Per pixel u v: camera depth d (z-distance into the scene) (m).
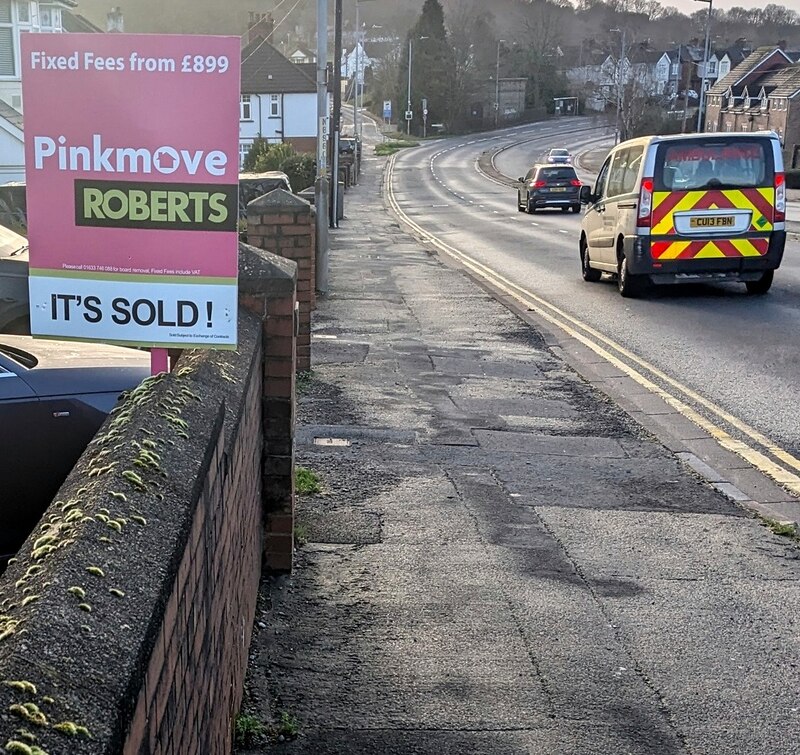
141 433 2.28
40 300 2.88
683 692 3.69
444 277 16.97
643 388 8.98
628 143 15.03
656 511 5.75
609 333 11.77
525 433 7.34
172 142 2.79
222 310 2.87
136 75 2.77
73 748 1.27
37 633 1.47
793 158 65.56
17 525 4.04
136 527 1.88
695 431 7.59
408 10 113.94
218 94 2.77
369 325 11.76
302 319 8.72
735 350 10.60
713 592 4.60
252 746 3.24
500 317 12.66
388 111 105.19
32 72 2.77
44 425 4.06
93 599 1.61
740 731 3.45
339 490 5.84
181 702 1.96
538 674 3.79
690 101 101.56
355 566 4.74
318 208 14.29
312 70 61.53
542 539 5.21
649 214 13.93
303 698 3.54
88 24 36.00
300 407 7.79
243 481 3.33
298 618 4.16
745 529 5.49
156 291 2.87
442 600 4.41
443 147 91.00
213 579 2.48
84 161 2.80
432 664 3.83
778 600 4.53
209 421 2.54
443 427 7.40
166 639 1.76
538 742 3.34
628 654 3.97
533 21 130.00
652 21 143.25
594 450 6.99
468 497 5.83
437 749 3.28
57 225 2.84
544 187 36.75
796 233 23.39
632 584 4.67
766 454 7.02
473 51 116.31
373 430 7.21
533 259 21.00
